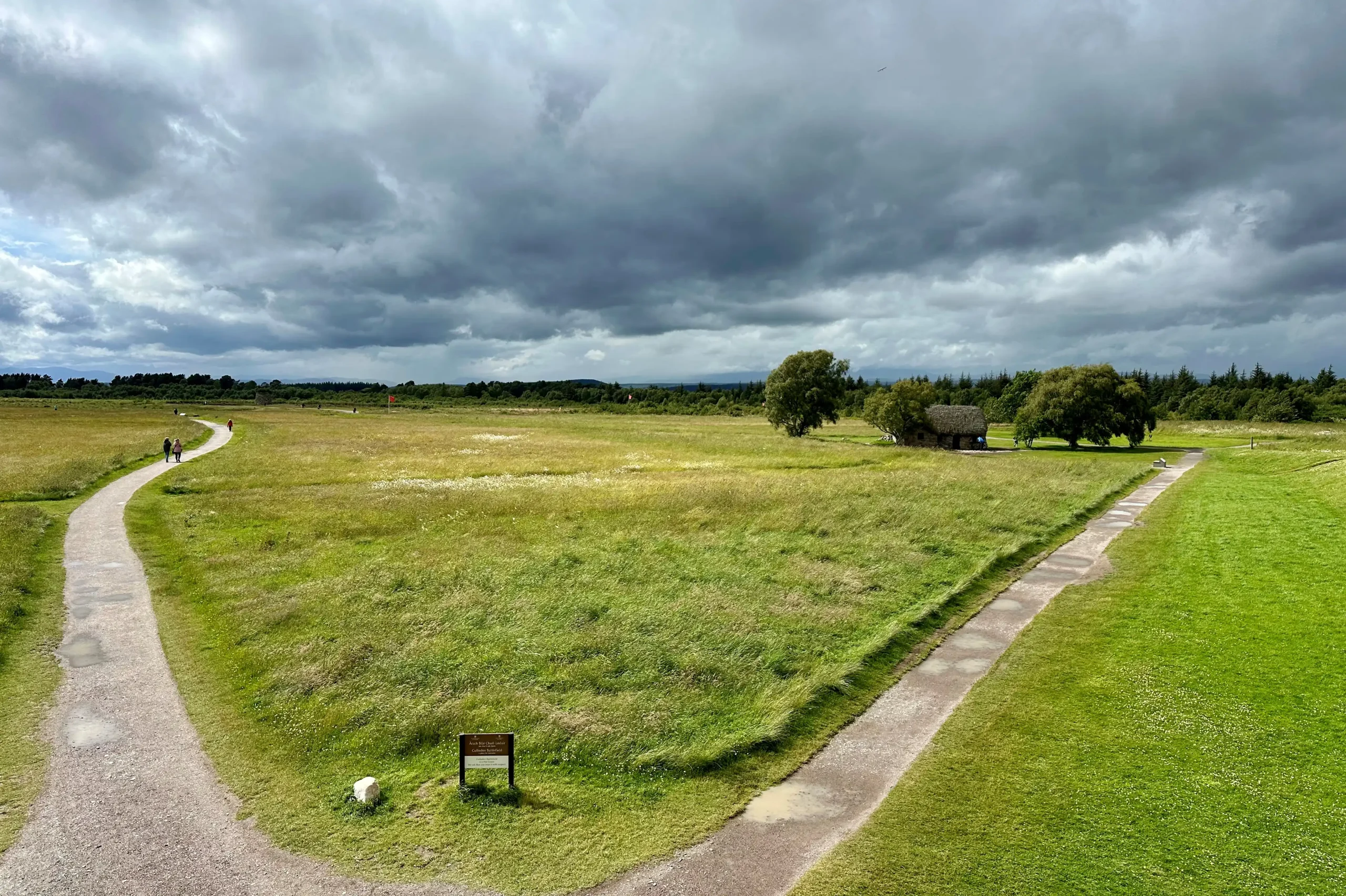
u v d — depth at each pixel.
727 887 8.00
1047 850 8.59
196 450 59.84
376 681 13.28
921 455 58.84
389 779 10.21
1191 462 56.84
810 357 83.62
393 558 22.00
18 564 20.53
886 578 20.28
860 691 13.22
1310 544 23.02
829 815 9.45
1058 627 16.38
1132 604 17.75
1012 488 36.12
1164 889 7.89
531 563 21.23
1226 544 23.59
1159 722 11.64
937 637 15.98
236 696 12.86
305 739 11.30
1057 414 72.25
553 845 8.76
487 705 12.31
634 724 11.68
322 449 59.34
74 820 9.08
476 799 9.66
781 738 11.41
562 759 10.73
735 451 60.75
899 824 9.14
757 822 9.30
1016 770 10.35
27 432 67.31
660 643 15.12
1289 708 11.99
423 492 35.56
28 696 12.70
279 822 9.15
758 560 21.86
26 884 7.85
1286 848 8.52
